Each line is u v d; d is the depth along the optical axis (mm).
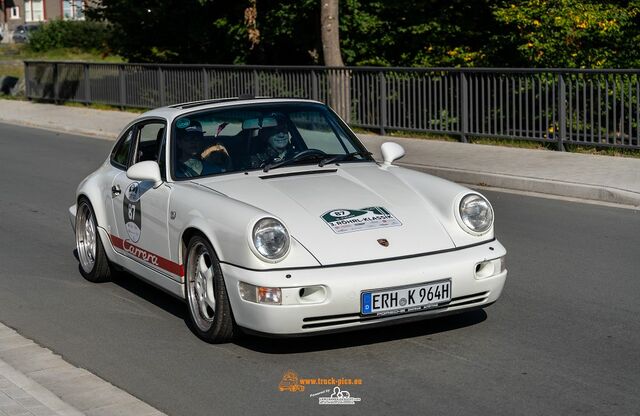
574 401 5238
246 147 7117
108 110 26188
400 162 14867
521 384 5523
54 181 14758
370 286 5781
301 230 6039
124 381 5848
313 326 5801
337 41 21297
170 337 6711
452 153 15531
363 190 6609
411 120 17750
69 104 28078
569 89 14883
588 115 14750
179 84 23500
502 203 11836
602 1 20547
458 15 22781
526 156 14758
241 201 6359
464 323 6746
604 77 14406
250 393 5539
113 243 7918
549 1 19766
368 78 18422
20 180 14914
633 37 19875
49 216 11781
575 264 8555
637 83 14008
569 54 19750
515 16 19719
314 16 25016
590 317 6879
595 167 13367
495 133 16219
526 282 7938
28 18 84125
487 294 6223
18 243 10227
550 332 6527
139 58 29969
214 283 6215
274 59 27562
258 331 5867
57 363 6188
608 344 6246
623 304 7215
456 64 22000
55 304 7746
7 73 45781
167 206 6832
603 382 5531
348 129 7660
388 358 6039
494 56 21438
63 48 58875
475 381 5594
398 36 23547
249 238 5812
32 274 8820
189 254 6562
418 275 5895
